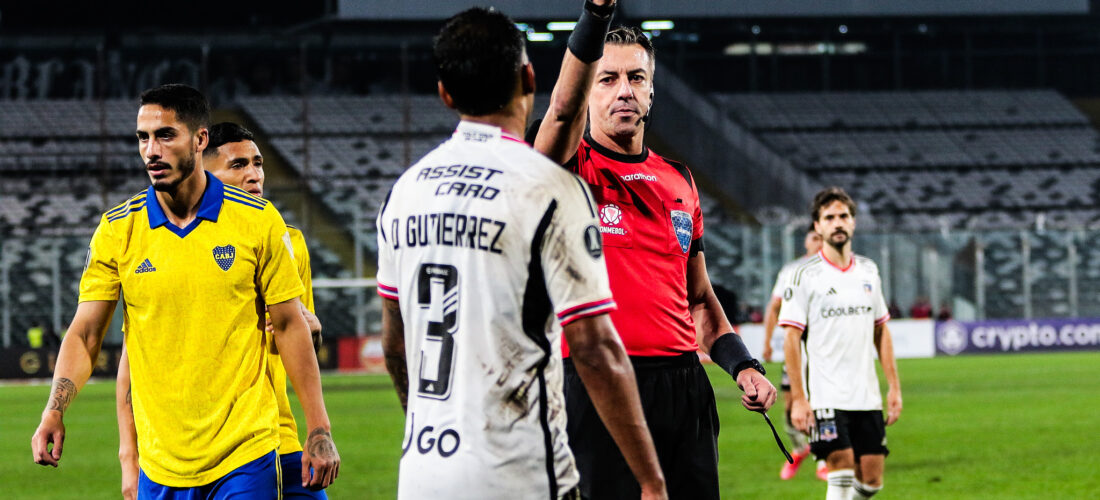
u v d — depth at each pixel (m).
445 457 2.39
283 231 3.72
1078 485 8.69
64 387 3.58
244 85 38.94
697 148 36.56
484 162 2.47
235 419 3.60
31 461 11.16
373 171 35.66
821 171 38.06
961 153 39.16
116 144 35.44
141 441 3.66
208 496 3.61
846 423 6.60
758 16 37.34
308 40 37.84
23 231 30.78
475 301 2.41
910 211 35.75
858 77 41.84
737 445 11.56
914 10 37.84
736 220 33.38
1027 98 42.03
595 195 3.56
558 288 2.41
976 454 10.66
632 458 2.50
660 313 3.55
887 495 8.27
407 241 2.51
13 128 35.25
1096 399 16.48
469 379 2.40
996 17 38.34
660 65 38.88
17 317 26.75
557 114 3.19
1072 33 41.53
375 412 15.67
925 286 28.67
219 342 3.59
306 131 31.23
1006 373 22.17
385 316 2.66
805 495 8.34
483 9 2.52
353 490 8.71
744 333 26.81
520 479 2.39
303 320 3.73
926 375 21.80
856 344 6.61
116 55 37.84
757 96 40.62
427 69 40.00
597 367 2.42
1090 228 29.14
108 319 3.74
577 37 3.06
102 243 3.65
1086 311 29.80
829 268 6.58
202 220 3.61
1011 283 29.38
